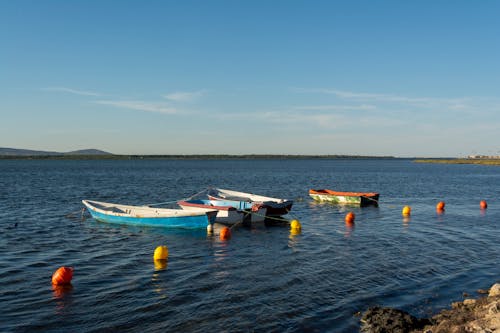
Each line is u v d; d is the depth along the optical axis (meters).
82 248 21.03
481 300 12.56
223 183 71.12
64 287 14.82
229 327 11.52
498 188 63.25
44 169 127.19
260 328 11.46
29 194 47.31
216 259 18.95
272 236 24.55
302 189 59.41
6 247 20.94
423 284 15.22
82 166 163.62
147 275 16.38
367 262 18.31
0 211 33.38
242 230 26.53
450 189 61.72
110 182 70.12
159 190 55.88
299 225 26.36
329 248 21.22
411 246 21.62
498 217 32.56
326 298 13.73
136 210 28.56
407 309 12.88
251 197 36.28
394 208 38.50
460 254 19.78
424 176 101.12
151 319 12.06
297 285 15.06
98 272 16.73
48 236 23.78
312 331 11.29
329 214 34.38
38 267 17.41
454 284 15.23
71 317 12.20
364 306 13.05
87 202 30.88
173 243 22.39
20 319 12.06
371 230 26.64
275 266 17.72
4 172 104.06
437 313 12.54
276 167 171.25
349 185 69.94
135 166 169.75
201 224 25.30
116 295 14.03
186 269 17.25
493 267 17.48
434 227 27.73
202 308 12.87
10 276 16.06
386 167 180.00
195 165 194.62
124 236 24.05
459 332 9.95
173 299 13.65
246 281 15.58
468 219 31.47
